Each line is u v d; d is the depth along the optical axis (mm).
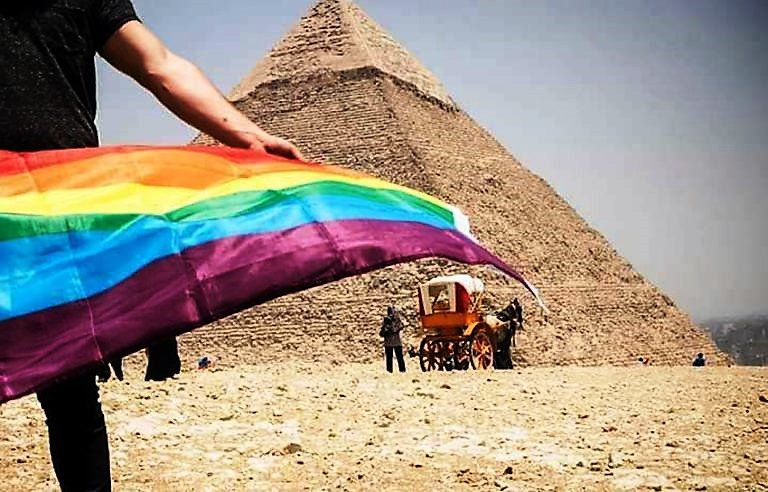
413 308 149000
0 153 6953
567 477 18172
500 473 18562
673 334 181750
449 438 22531
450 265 155125
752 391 34812
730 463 19328
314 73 199250
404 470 18781
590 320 167500
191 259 6113
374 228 6457
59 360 5785
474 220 172000
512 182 195875
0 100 7645
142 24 8258
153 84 8016
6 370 5727
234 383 32812
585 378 43312
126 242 6203
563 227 193500
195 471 18562
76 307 5957
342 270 6156
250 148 7695
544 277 172500
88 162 6773
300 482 17750
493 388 34438
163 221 6301
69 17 7910
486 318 59969
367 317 150875
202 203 6441
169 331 5895
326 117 191875
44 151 7062
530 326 151625
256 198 6543
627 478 18000
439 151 186750
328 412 26188
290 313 155625
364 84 193250
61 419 8453
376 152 182375
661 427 24391
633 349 168000
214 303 5980
